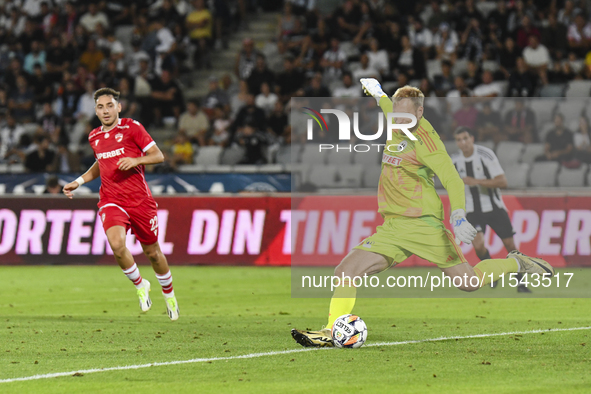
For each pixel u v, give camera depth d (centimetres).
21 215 4588
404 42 6091
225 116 5888
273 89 6050
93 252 4516
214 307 2822
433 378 1541
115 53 6656
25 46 6988
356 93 5725
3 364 1716
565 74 5684
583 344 1944
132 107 5975
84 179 2331
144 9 7200
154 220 2261
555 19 6172
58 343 2000
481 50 6078
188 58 6806
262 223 4403
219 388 1462
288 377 1558
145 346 1947
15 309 2794
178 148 5584
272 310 2730
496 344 1948
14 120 6353
